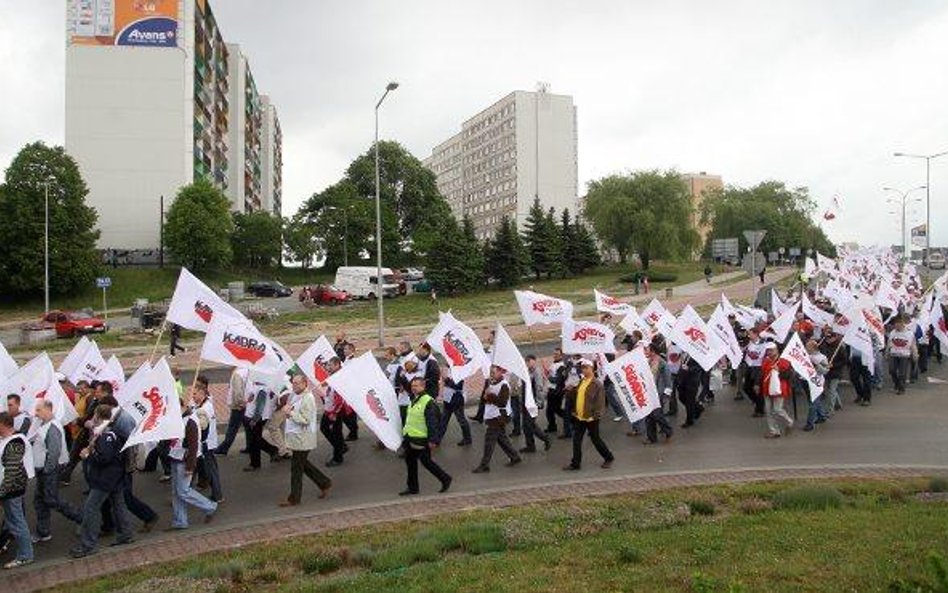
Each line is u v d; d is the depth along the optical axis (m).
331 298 58.66
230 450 15.38
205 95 88.25
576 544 8.55
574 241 72.12
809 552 7.78
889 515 9.21
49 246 62.41
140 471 13.95
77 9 78.25
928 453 13.70
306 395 11.52
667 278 67.19
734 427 16.33
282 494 12.05
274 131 139.75
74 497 12.44
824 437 15.13
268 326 43.81
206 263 76.62
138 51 78.94
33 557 9.45
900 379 19.56
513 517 9.90
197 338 39.31
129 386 12.42
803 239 99.06
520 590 7.01
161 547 9.64
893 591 6.61
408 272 75.00
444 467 13.55
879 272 34.44
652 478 12.19
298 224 89.75
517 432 16.11
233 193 106.19
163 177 79.31
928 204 65.50
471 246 62.22
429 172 99.62
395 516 10.52
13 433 9.43
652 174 75.19
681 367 16.58
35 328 41.34
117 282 69.62
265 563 8.52
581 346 16.84
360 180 96.06
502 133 137.38
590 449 14.66
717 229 98.81
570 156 136.12
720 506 10.41
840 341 17.67
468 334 15.39
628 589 6.95
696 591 6.68
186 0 80.12
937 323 22.22
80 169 78.19
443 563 8.03
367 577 7.68
